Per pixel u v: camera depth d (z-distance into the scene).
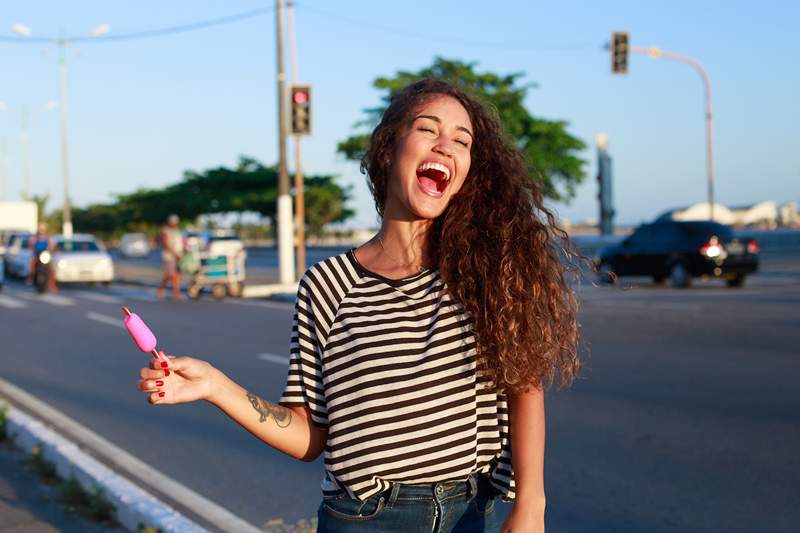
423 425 1.80
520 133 56.72
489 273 1.88
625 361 9.48
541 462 1.85
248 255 56.97
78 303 20.14
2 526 4.49
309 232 74.06
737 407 7.11
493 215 1.94
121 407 7.96
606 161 41.00
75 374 9.89
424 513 1.82
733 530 4.43
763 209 89.50
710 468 5.46
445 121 1.95
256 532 4.53
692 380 8.30
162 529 4.16
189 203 76.25
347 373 1.85
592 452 5.91
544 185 2.08
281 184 21.72
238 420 1.85
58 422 7.35
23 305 19.89
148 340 1.74
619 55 27.11
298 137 20.45
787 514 4.62
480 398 1.87
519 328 1.85
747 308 14.63
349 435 1.82
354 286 1.92
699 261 20.06
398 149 1.96
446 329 1.85
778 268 26.61
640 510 4.76
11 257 31.53
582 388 8.04
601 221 40.84
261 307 18.08
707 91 30.84
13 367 10.46
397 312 1.87
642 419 6.80
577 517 4.69
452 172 1.93
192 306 18.52
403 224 1.99
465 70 54.09
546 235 1.96
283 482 5.52
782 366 8.88
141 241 58.62
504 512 4.82
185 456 6.19
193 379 1.79
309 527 4.62
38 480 5.30
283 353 11.12
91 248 27.53
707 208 65.62
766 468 5.41
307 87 20.27
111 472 5.01
